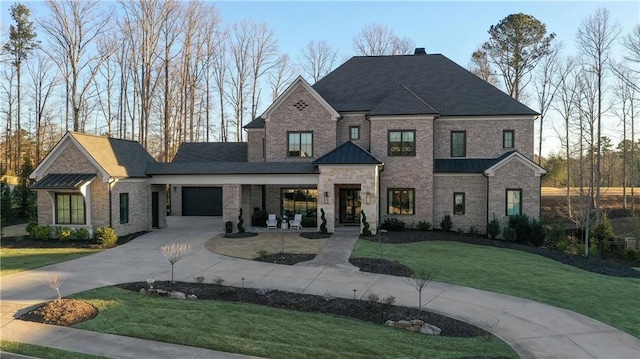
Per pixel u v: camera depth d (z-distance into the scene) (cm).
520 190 2297
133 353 774
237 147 3100
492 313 1088
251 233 2239
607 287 1390
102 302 1066
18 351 773
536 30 4475
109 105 4762
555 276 1500
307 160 2525
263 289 1205
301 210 2614
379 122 2453
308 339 857
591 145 3406
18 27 4816
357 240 2027
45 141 5491
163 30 4103
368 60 2991
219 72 5050
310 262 1597
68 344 811
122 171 2139
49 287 1220
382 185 2458
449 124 2572
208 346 811
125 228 2152
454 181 2458
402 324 959
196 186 3344
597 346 894
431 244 2006
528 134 2492
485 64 5109
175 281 1307
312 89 2509
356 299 1150
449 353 822
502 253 1866
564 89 3984
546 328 993
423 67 2881
